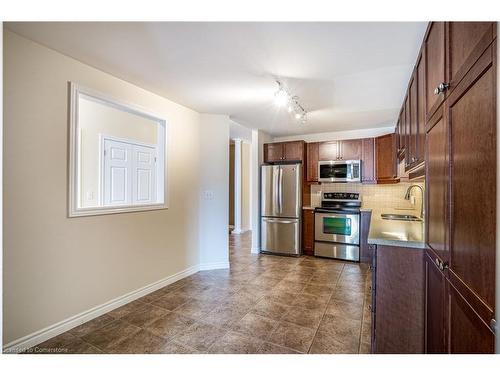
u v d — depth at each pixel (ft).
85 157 11.86
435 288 4.17
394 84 8.59
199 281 10.73
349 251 13.78
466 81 2.92
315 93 9.50
